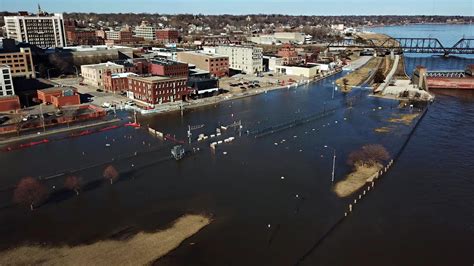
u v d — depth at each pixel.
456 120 149.62
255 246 68.94
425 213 80.62
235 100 187.00
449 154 113.56
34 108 160.12
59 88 175.88
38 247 68.06
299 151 116.44
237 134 133.12
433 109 167.25
